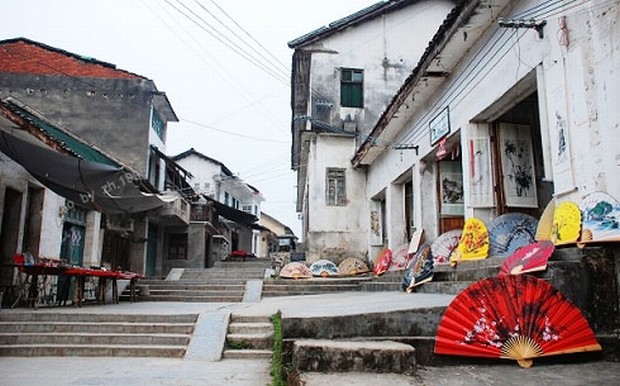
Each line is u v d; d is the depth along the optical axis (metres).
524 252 5.12
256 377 4.88
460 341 4.01
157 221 18.67
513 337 3.92
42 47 17.52
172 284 12.47
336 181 15.52
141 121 17.41
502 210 7.68
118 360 5.88
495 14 6.96
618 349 4.00
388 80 15.98
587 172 5.04
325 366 3.85
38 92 17.16
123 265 15.54
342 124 15.60
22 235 9.22
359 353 3.86
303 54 15.98
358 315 4.47
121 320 7.12
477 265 6.73
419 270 7.66
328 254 15.00
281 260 19.55
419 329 4.50
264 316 7.03
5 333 6.65
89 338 6.53
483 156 7.84
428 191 10.53
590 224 4.59
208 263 22.77
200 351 6.02
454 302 4.11
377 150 13.58
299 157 19.47
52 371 5.17
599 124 4.90
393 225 12.82
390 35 16.28
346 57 16.03
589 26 5.09
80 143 12.84
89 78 17.50
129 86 17.62
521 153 7.91
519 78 6.44
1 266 8.84
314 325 4.43
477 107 7.68
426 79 9.06
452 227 10.31
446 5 16.52
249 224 27.97
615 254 4.41
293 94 17.73
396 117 11.16
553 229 5.08
